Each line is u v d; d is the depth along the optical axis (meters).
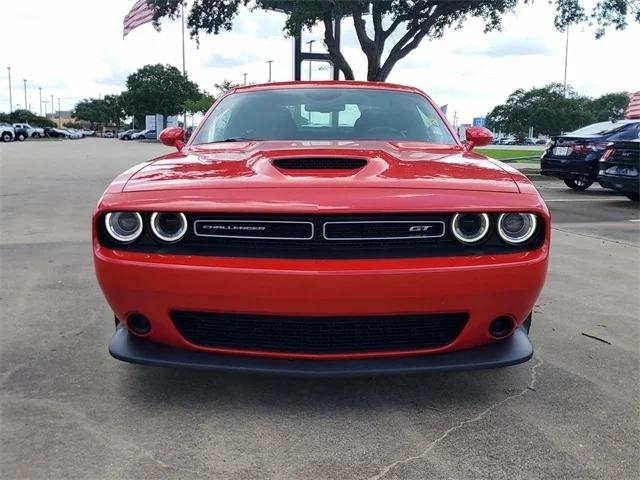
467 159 3.10
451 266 2.36
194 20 19.88
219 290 2.35
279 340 2.48
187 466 2.24
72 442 2.38
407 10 19.36
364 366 2.43
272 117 3.84
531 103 74.50
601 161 10.20
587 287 4.88
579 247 6.55
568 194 12.19
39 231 7.02
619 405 2.78
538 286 2.49
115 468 2.21
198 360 2.49
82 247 6.12
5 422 2.53
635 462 2.30
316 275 2.30
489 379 3.03
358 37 19.56
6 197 10.25
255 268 2.33
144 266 2.39
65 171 16.62
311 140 3.53
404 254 2.39
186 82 86.25
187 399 2.77
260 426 2.54
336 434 2.48
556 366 3.23
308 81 4.33
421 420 2.61
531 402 2.79
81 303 4.21
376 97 4.08
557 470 2.24
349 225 2.38
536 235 2.50
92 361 3.19
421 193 2.44
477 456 2.33
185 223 2.42
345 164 2.81
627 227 7.95
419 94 4.26
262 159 2.85
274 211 2.35
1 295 4.39
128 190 2.54
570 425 2.58
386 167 2.74
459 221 2.43
